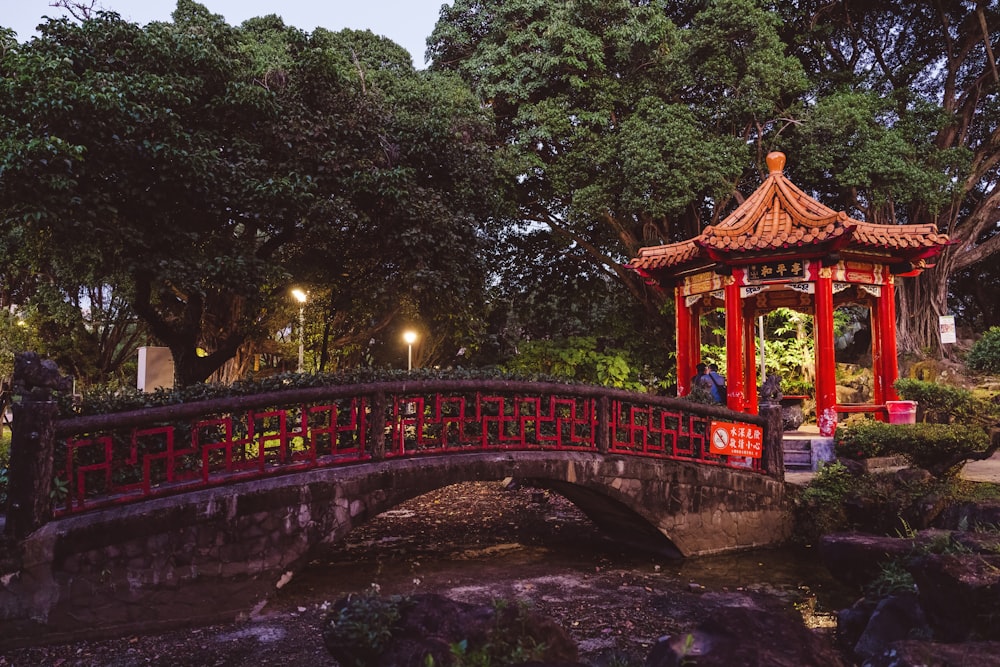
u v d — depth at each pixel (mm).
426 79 18234
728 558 9047
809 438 11836
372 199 14219
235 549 6395
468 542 9766
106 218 11398
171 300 17266
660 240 20516
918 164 18406
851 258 12477
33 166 10227
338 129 13805
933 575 4398
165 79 11828
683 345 14344
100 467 6062
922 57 23250
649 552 9297
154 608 6012
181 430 7105
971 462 11977
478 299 16797
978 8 20781
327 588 7488
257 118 13094
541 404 9273
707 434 9875
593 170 18875
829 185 21078
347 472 7031
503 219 20938
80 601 5730
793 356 17531
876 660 3453
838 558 6980
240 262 12438
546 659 3605
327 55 13945
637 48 19266
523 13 19594
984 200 21328
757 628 3570
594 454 8633
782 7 21406
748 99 17719
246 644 5758
